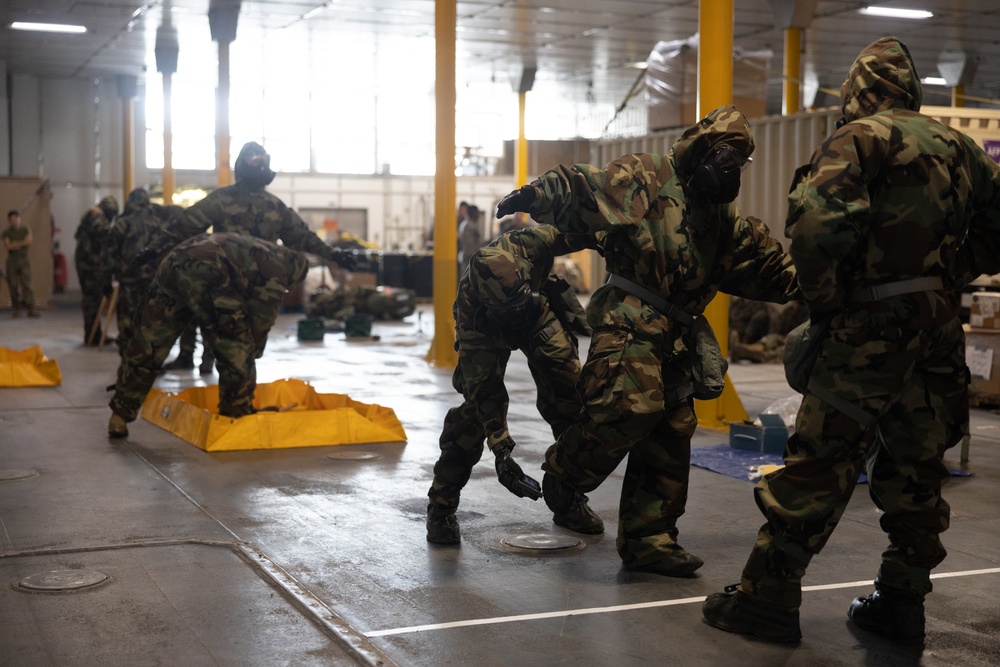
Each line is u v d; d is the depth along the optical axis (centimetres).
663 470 396
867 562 416
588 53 2089
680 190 372
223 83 1658
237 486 548
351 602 362
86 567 400
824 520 317
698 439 705
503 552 428
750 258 386
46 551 420
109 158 2656
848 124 310
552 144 2633
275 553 424
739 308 1242
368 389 950
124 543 435
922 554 324
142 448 655
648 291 370
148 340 680
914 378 321
